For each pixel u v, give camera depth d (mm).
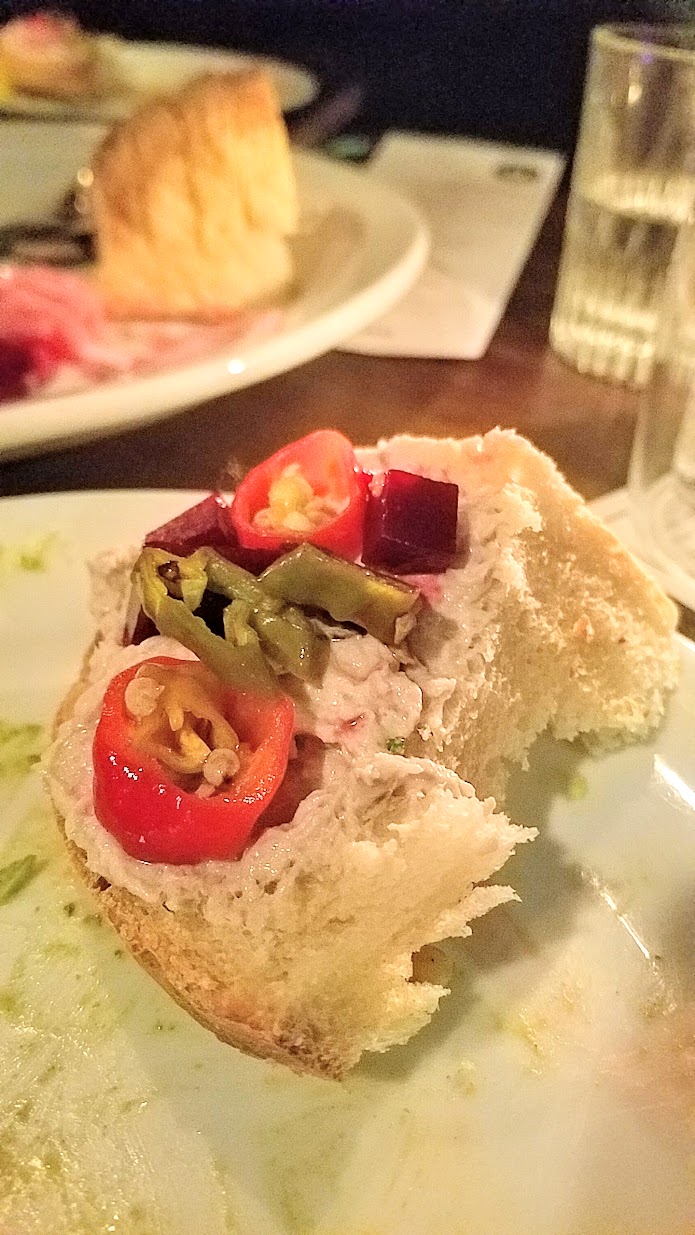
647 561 138
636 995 95
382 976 91
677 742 115
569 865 104
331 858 88
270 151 198
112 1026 93
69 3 356
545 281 227
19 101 275
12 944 98
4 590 124
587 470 161
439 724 97
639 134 180
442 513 103
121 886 93
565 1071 89
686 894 102
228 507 106
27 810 109
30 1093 88
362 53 358
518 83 337
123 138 187
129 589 108
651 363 156
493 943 98
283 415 172
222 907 88
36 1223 80
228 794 86
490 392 183
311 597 93
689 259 143
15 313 178
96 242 201
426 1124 86
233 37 361
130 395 144
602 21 350
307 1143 85
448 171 275
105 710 91
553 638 113
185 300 192
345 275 195
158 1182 82
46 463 158
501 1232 80
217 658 90
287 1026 88
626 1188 82
